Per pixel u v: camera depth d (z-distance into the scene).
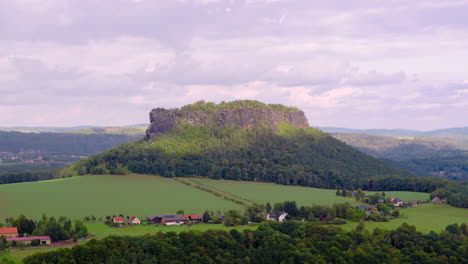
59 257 143.62
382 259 175.00
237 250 169.88
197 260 158.38
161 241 165.50
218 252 166.75
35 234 167.88
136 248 159.00
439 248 185.75
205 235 175.38
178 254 159.50
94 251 149.62
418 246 185.75
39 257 141.75
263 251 170.50
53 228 167.12
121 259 149.75
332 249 176.75
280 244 176.25
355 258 173.50
